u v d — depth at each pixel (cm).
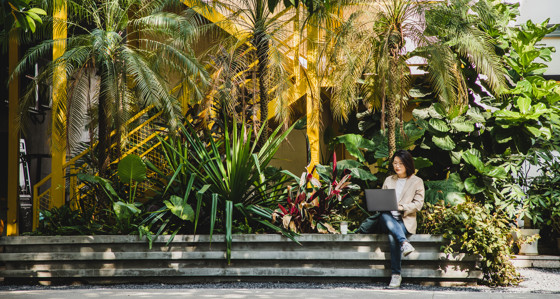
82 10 882
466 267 695
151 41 866
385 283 706
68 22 862
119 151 804
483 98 959
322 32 989
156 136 860
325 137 1151
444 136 889
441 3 888
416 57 1059
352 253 705
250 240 717
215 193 754
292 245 717
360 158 875
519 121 853
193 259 720
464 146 930
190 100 912
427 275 694
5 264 724
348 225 827
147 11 910
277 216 739
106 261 721
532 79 933
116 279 722
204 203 783
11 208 910
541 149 965
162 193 806
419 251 699
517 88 888
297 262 716
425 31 876
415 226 698
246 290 618
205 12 970
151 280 723
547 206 936
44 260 720
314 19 918
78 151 914
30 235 762
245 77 932
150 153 897
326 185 822
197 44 1145
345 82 870
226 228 713
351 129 1003
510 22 1049
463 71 943
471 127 885
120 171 766
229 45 912
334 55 869
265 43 880
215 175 786
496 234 683
